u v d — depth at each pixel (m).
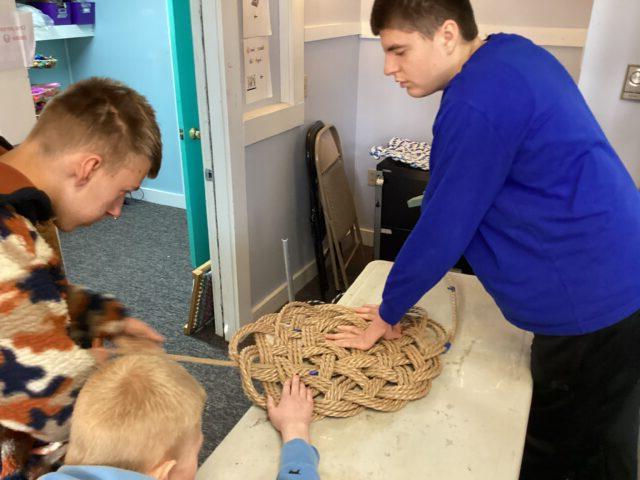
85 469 0.70
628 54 1.76
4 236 0.73
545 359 1.18
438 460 0.96
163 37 3.63
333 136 2.90
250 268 2.50
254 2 2.18
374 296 1.46
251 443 1.00
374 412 1.07
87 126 0.81
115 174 0.86
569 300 1.08
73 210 0.88
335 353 1.19
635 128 1.83
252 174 2.37
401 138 3.23
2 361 0.72
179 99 2.59
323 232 2.83
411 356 1.18
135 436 0.73
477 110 0.96
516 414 1.07
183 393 0.79
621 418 1.21
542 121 0.98
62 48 3.98
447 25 1.01
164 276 3.04
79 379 0.78
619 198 1.06
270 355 1.18
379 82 3.16
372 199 3.44
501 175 1.00
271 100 2.47
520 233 1.07
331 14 2.78
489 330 1.34
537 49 1.06
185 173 2.76
